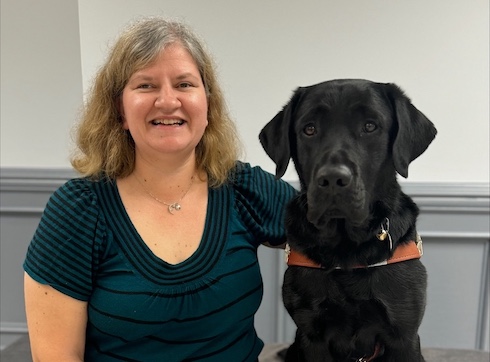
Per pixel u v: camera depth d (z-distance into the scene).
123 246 1.00
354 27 1.66
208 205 1.10
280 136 1.13
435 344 1.89
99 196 1.03
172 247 1.04
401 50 1.67
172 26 1.05
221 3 1.68
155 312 0.97
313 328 1.07
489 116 1.69
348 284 1.02
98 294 0.99
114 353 1.03
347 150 0.96
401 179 1.77
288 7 1.66
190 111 1.02
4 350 1.67
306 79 1.72
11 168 1.90
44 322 0.99
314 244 1.05
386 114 1.03
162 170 1.06
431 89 1.69
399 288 1.01
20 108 1.89
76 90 1.86
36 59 1.84
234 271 1.06
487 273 1.80
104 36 1.75
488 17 1.61
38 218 1.94
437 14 1.63
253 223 1.14
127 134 1.09
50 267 0.97
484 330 1.83
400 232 1.05
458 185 1.72
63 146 1.92
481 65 1.66
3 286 2.01
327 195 0.94
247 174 1.21
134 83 1.01
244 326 1.14
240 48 1.71
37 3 1.78
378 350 1.09
